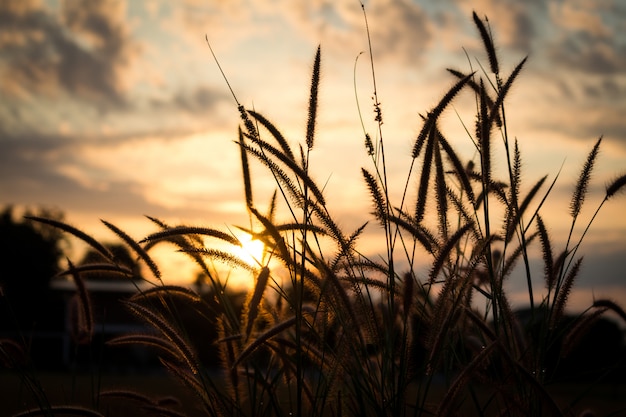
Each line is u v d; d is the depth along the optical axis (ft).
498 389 10.94
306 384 11.88
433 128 11.77
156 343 12.23
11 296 166.81
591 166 12.32
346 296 11.09
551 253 12.34
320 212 11.37
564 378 11.68
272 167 11.54
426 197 11.75
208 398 11.80
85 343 13.46
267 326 12.44
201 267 12.34
